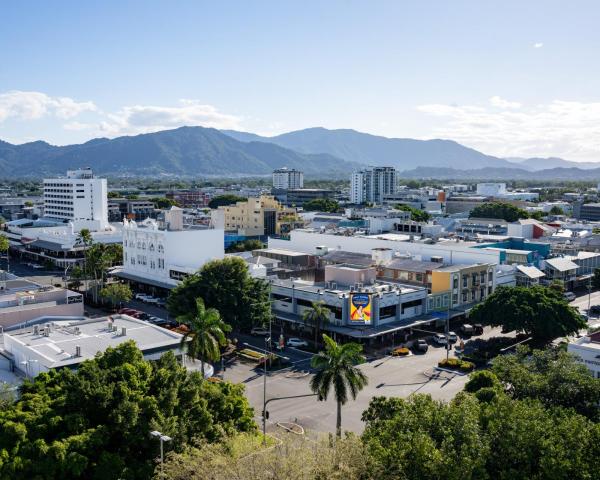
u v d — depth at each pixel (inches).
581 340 3115.2
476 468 1754.4
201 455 1747.0
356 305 4220.0
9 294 3991.1
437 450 1739.7
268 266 5565.9
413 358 3909.9
